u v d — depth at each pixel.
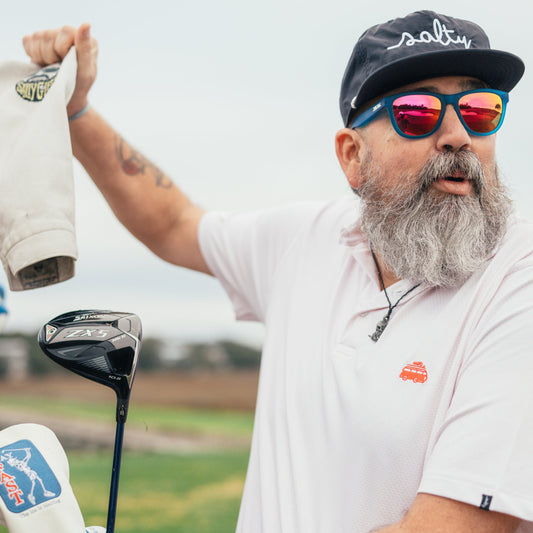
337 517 1.69
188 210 2.56
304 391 1.84
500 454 1.43
